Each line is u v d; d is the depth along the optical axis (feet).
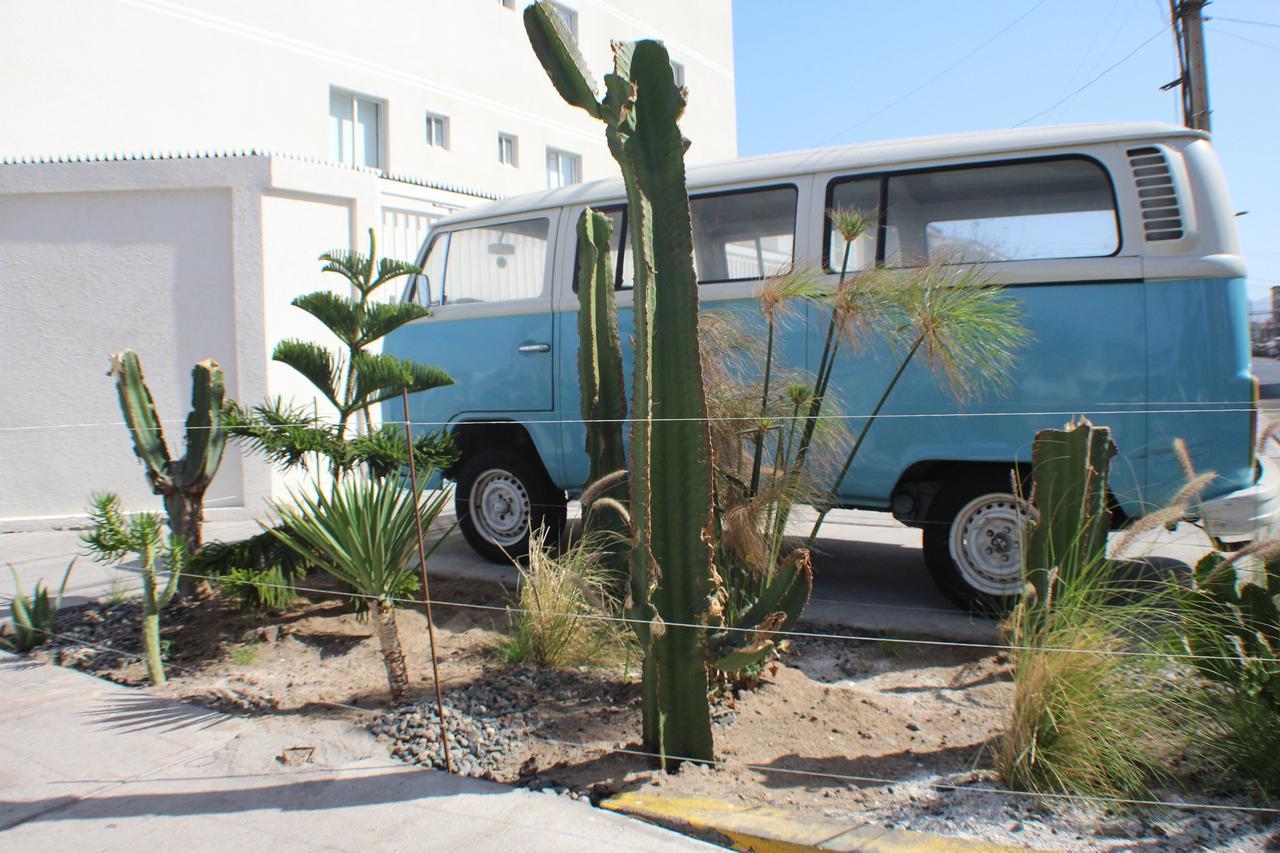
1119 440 15.19
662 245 10.66
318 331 30.63
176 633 17.07
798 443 15.24
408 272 17.07
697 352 10.60
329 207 31.09
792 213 18.42
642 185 10.45
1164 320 14.98
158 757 12.17
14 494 29.35
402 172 54.70
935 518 16.76
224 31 44.29
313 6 49.08
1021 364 15.83
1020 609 10.92
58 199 29.45
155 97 40.98
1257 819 9.59
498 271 22.18
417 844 9.81
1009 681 13.60
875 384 16.90
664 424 10.77
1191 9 52.47
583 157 69.00
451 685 13.93
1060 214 15.98
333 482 14.60
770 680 13.48
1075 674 10.37
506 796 10.73
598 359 15.57
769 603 12.51
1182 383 14.85
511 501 21.66
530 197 22.13
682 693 11.06
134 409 17.12
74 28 37.83
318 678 14.73
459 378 22.31
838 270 17.71
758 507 13.12
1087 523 11.75
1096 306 15.40
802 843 9.36
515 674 14.08
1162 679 10.77
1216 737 10.47
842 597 18.56
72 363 29.55
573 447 20.68
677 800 10.30
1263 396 15.02
